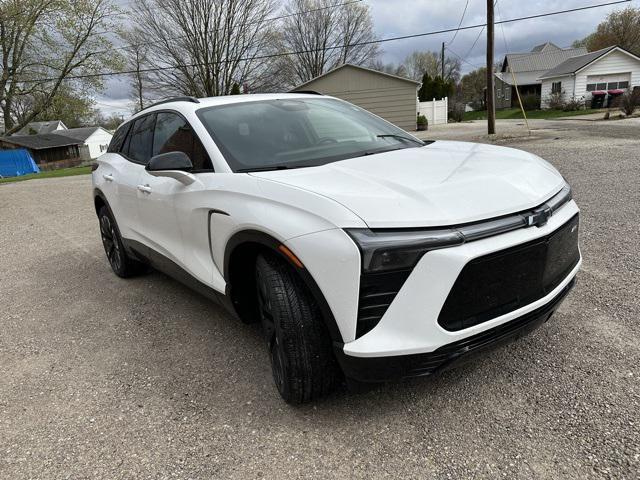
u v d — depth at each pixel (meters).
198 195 2.92
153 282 4.80
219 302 2.99
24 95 29.23
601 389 2.45
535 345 2.92
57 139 57.16
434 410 2.44
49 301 4.57
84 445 2.44
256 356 3.16
